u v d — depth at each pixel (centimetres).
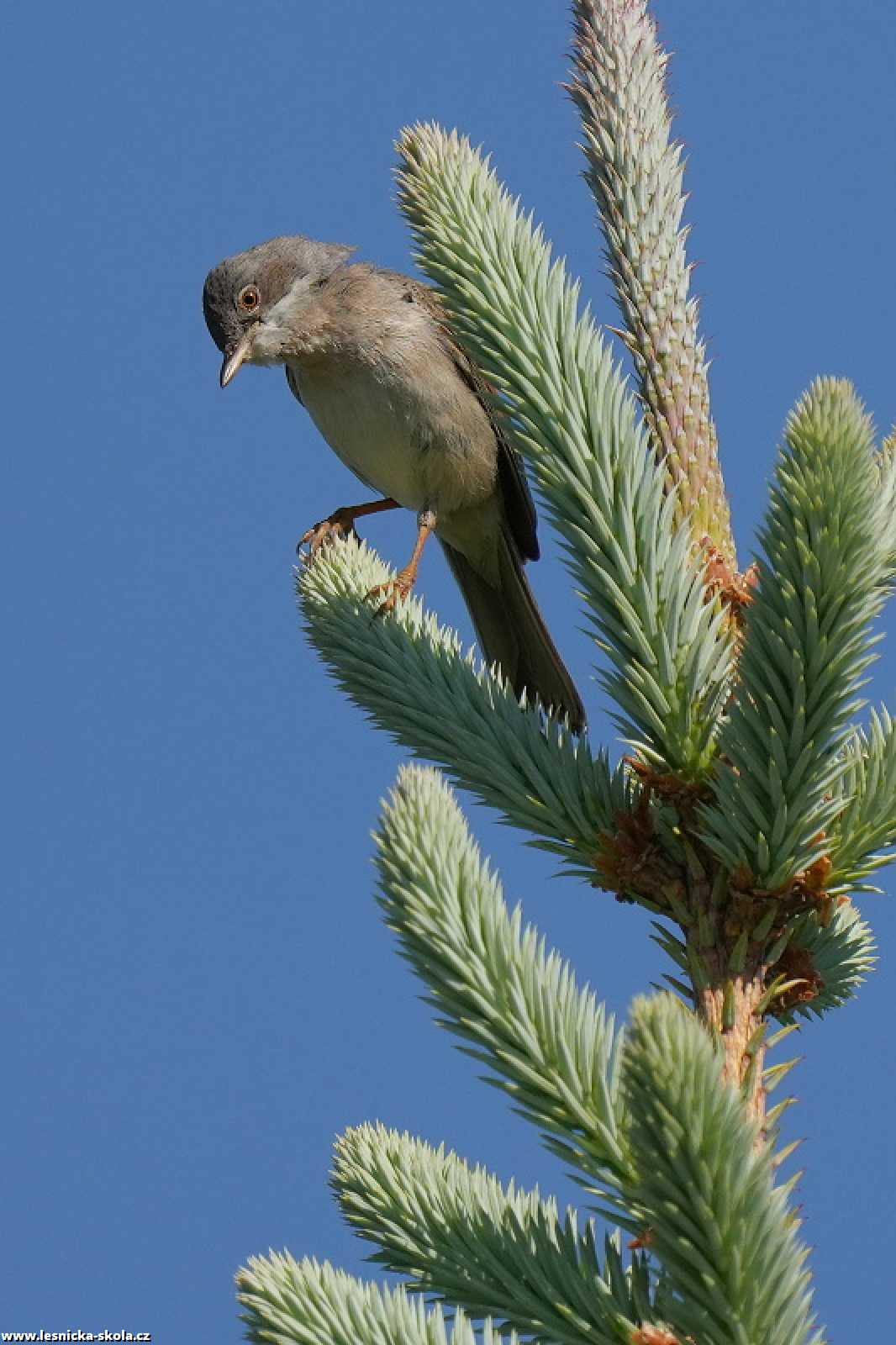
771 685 424
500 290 503
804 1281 337
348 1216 432
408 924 421
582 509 471
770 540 419
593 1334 390
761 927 445
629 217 552
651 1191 328
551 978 421
